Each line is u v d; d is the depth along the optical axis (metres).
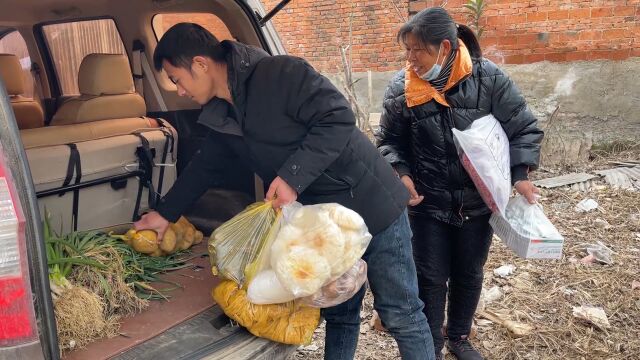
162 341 1.89
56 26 3.55
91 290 2.01
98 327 1.89
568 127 6.60
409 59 2.29
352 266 1.85
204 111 1.94
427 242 2.57
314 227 1.79
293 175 1.79
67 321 1.82
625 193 5.20
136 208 2.77
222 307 1.94
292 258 1.73
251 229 1.95
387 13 8.12
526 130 2.42
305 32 8.70
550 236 2.25
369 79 6.66
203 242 2.83
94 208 2.57
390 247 2.09
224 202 2.95
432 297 2.63
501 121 2.42
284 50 2.86
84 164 2.46
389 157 2.56
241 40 2.87
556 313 3.25
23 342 1.35
